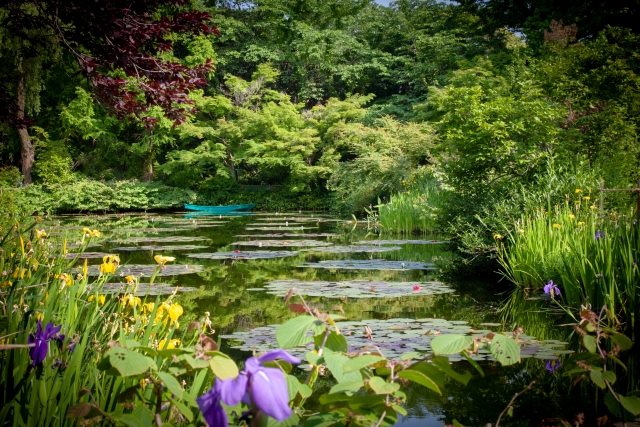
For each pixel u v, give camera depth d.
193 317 5.41
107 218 20.78
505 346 1.57
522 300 6.42
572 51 11.07
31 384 1.99
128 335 2.70
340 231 15.61
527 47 19.34
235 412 1.63
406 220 15.39
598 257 5.29
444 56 28.08
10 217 7.68
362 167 20.50
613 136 9.91
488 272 8.27
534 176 9.46
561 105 10.80
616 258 5.09
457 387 3.51
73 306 2.74
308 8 33.28
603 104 10.51
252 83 28.55
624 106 10.22
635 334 4.29
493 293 6.88
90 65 5.64
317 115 27.72
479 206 9.45
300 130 27.92
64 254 4.53
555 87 10.88
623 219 5.57
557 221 7.51
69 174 25.58
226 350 4.20
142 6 5.65
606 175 8.75
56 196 23.92
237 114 28.66
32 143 26.84
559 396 3.29
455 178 10.27
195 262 9.25
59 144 25.09
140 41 5.60
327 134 26.94
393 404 1.52
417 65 29.75
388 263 9.35
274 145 26.97
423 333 4.66
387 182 19.38
